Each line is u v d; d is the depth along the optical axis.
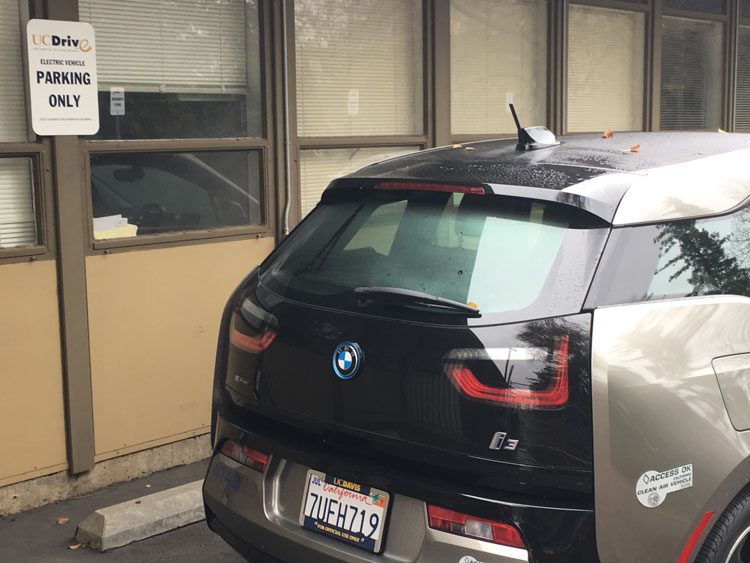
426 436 2.49
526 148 3.19
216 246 4.91
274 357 2.83
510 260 2.60
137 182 4.62
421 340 2.51
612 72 7.39
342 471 2.65
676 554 2.54
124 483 4.65
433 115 6.02
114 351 4.54
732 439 2.61
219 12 4.92
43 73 4.18
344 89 5.56
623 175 2.76
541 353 2.41
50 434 4.35
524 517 2.39
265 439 2.85
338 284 2.82
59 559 3.82
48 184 4.24
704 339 2.63
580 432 2.38
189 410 4.89
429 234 2.79
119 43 4.52
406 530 2.54
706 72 8.25
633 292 2.56
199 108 4.88
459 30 6.20
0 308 4.12
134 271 4.58
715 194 2.88
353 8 5.55
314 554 2.69
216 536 4.04
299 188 5.32
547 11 6.78
